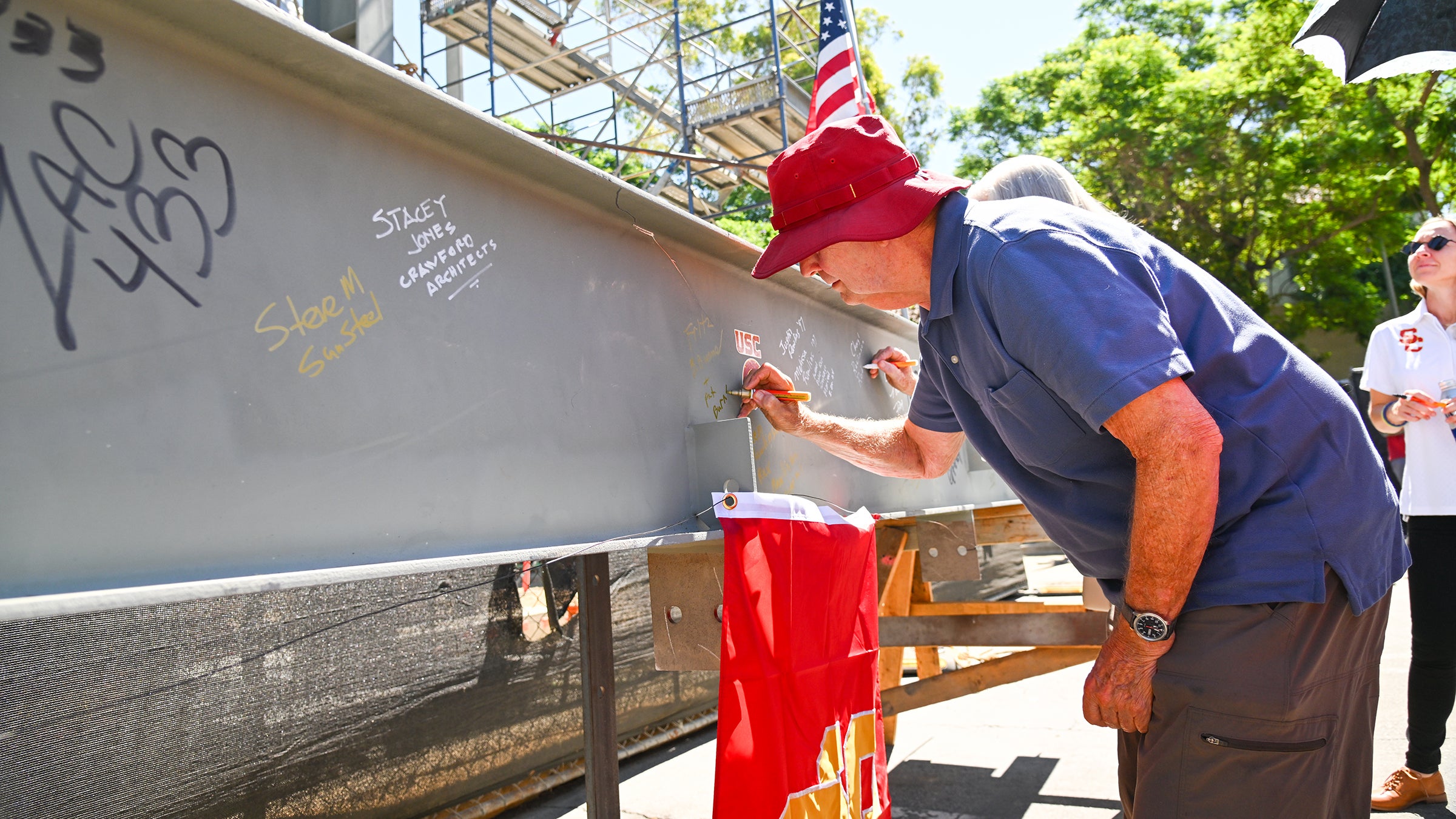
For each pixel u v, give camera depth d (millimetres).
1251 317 1387
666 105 10719
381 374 1062
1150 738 1329
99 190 789
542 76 10055
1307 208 19812
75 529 747
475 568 2664
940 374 1573
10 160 727
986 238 1292
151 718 1808
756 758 1405
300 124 991
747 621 1451
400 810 2369
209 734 1913
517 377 1282
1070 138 20766
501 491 1230
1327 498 1281
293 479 942
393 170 1106
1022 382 1289
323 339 991
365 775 2268
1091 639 2527
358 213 1053
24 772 1587
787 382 1932
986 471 3695
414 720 2426
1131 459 1328
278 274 948
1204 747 1270
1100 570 1462
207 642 1931
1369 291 22812
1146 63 20578
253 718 2012
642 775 3020
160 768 1812
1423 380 2500
